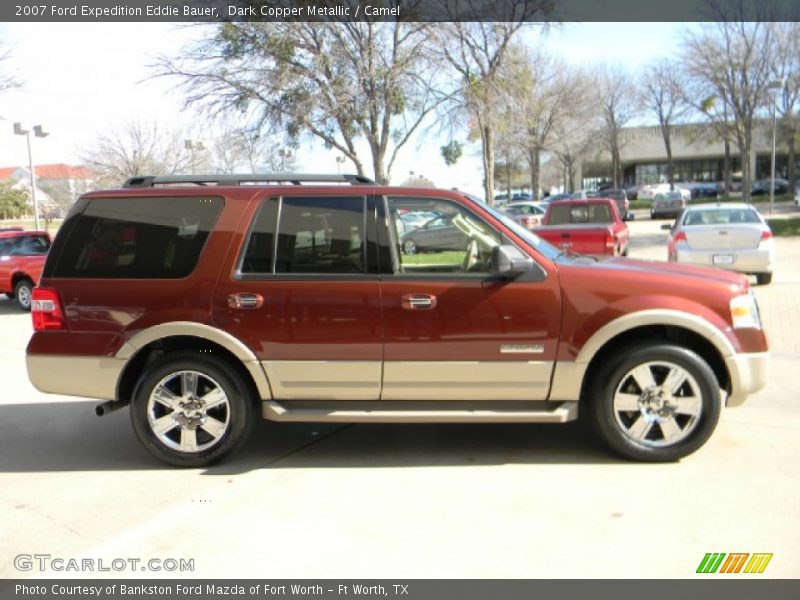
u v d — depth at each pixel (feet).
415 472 15.42
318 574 11.23
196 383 15.87
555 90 132.77
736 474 14.69
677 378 15.14
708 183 196.75
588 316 15.03
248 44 56.18
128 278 15.93
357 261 15.58
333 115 55.88
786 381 21.83
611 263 16.40
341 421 15.55
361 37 54.75
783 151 184.34
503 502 13.69
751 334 15.16
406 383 15.57
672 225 44.57
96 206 16.35
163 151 107.45
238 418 15.84
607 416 15.37
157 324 15.65
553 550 11.78
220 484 15.05
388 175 61.26
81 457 17.03
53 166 190.90
